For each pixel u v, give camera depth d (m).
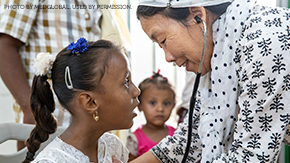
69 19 1.56
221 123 1.08
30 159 1.01
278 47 0.89
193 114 1.20
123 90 0.94
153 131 2.01
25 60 1.55
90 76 0.91
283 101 0.90
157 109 1.98
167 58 1.08
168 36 1.03
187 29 1.02
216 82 1.06
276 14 0.96
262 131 0.92
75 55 0.93
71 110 0.95
